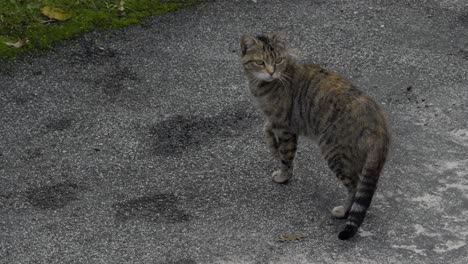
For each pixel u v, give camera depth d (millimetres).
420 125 3359
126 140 3287
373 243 2957
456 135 3324
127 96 3461
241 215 3035
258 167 3203
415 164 3209
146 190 3111
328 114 3012
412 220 3027
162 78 3541
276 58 3100
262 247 2938
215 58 3637
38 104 3406
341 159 3004
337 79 3057
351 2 3961
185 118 3377
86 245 2936
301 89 3080
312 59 3652
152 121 3361
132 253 2914
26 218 3012
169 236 2965
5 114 3357
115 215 3025
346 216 3027
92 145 3268
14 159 3205
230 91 3494
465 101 3473
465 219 3035
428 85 3547
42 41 3637
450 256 2926
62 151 3242
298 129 3107
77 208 3047
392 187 3129
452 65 3643
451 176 3168
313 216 3039
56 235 2963
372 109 2977
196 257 2906
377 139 2945
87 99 3438
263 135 3311
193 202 3074
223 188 3125
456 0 3979
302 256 2914
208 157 3232
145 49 3658
